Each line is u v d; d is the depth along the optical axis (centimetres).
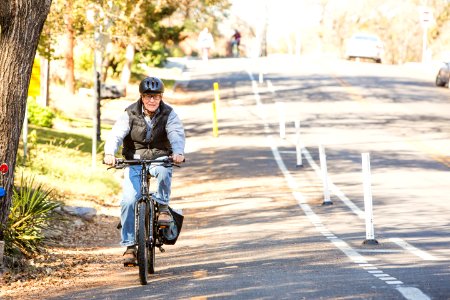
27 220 2434
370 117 7256
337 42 18075
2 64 2077
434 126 6825
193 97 8856
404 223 3064
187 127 6862
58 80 7800
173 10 7894
